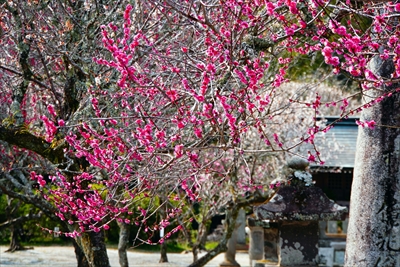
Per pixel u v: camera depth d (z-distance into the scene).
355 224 8.70
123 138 7.25
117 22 7.77
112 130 6.64
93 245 8.48
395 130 8.45
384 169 8.48
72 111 8.24
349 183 28.88
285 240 10.57
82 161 8.11
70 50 8.03
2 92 9.70
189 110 6.45
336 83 35.38
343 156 23.48
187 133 7.53
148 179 7.13
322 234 17.31
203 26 6.63
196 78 7.42
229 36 6.28
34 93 10.13
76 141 6.95
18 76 9.17
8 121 8.01
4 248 23.94
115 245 25.34
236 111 7.04
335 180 28.98
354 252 8.66
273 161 15.90
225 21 6.82
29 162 11.38
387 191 8.49
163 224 8.26
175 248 25.80
